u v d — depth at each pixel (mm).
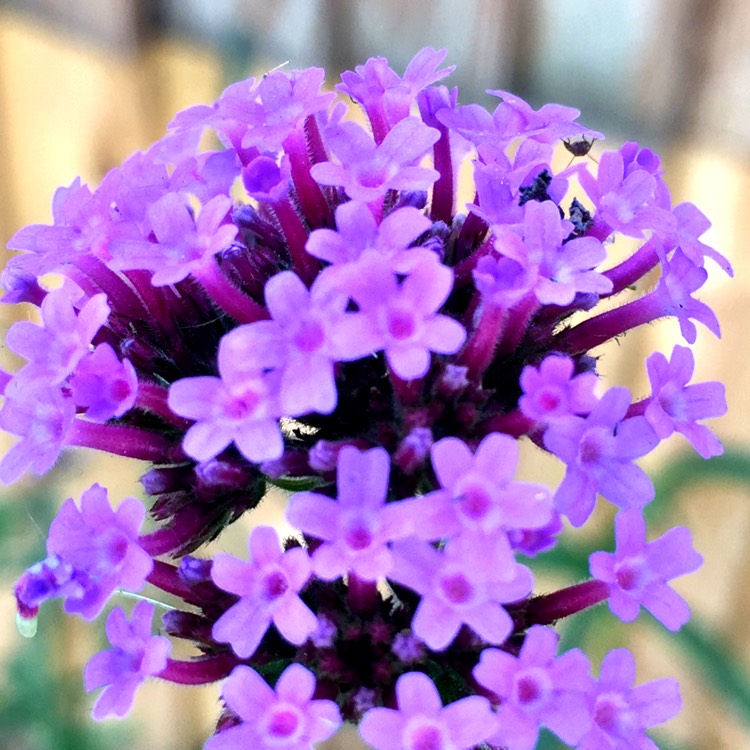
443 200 86
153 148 87
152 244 75
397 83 84
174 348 81
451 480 67
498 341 77
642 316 80
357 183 74
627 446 71
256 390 69
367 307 68
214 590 78
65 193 87
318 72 81
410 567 67
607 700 71
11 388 74
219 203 76
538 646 69
